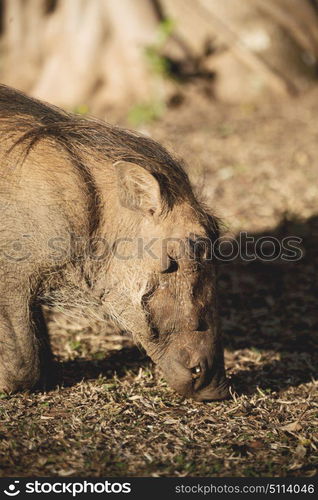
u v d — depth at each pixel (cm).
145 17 3931
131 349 1862
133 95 3931
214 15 4069
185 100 3984
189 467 1345
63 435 1426
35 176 1484
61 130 1552
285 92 4078
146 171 1459
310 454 1421
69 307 1596
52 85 3966
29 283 1499
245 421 1535
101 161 1556
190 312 1492
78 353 1827
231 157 3241
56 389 1616
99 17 3900
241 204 2814
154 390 1652
